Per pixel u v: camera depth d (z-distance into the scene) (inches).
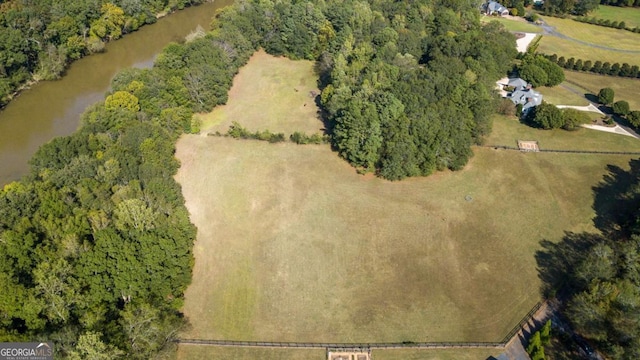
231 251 4522.6
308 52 7815.0
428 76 6092.5
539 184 5487.2
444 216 4990.2
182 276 4065.0
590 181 5556.1
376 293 4180.6
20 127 6210.6
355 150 5467.5
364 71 6417.3
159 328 3494.1
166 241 3912.4
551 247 4692.4
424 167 5433.1
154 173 4817.9
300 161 5698.8
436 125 5438.0
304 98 6934.1
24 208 4089.6
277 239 4655.5
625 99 7185.0
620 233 4869.6
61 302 3395.7
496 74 7052.2
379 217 4945.9
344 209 5029.5
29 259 3577.8
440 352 3740.2
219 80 6525.6
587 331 3718.0
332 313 4005.9
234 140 6023.6
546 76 7278.5
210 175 5433.1
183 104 6225.4
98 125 5354.3
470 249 4633.4
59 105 6673.2
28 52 6993.1
